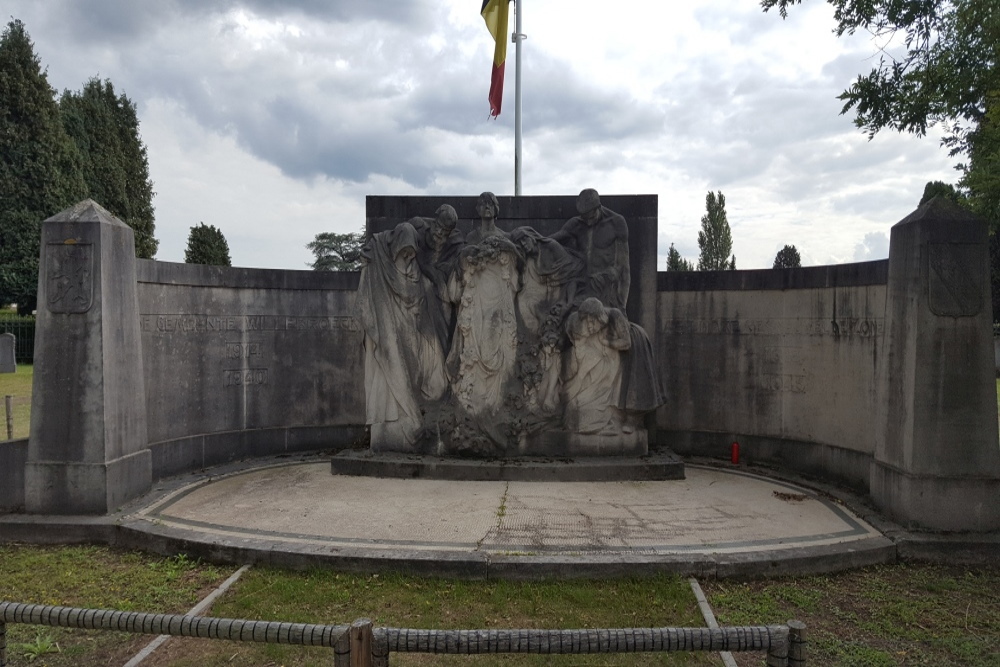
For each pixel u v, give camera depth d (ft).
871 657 13.78
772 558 17.99
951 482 20.08
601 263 29.27
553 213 30.76
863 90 24.98
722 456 32.32
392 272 28.94
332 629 9.12
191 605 16.22
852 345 26.50
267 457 32.09
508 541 19.40
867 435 25.46
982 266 20.43
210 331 30.12
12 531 21.06
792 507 23.49
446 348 29.22
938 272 20.38
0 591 17.12
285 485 26.40
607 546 19.01
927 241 20.48
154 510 22.62
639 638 8.99
